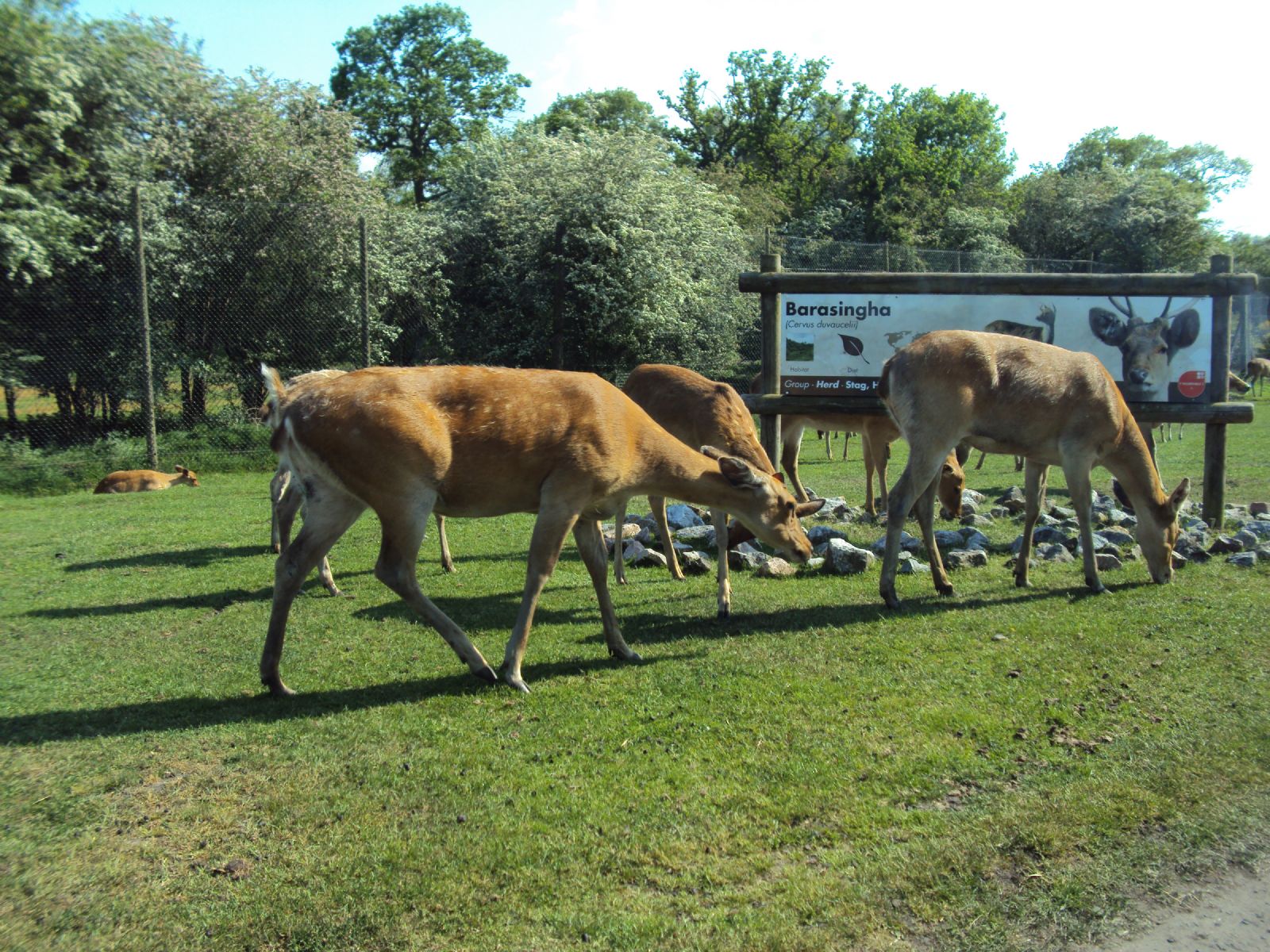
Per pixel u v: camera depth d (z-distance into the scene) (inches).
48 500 434.0
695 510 380.5
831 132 1745.8
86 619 243.4
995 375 251.9
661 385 277.7
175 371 561.0
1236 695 181.9
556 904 119.0
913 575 286.4
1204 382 356.8
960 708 177.8
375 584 281.3
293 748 163.3
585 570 302.7
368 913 117.0
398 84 1421.0
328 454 180.5
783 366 363.9
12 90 508.1
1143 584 269.3
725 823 137.6
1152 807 140.9
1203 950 112.1
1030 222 1391.5
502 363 714.8
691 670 201.5
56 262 522.3
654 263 728.3
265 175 640.4
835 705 180.1
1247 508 398.0
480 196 791.1
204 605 256.4
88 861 128.6
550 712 179.3
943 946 112.0
